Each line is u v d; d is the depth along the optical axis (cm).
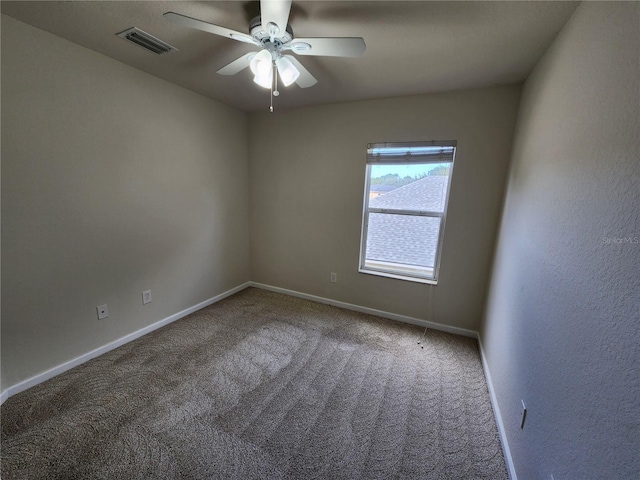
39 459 136
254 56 148
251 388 189
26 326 176
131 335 240
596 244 88
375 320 294
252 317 293
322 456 143
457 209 253
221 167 312
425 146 254
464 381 202
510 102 221
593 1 106
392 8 133
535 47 159
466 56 176
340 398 182
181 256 279
